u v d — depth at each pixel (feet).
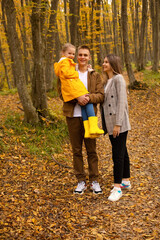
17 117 21.25
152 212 9.14
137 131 22.91
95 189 11.05
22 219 8.82
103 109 10.85
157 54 51.80
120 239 7.68
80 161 11.28
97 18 42.83
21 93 19.30
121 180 10.61
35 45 19.27
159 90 37.68
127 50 38.93
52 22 32.40
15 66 18.88
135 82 39.60
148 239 7.52
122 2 36.58
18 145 16.47
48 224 8.63
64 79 10.21
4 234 7.84
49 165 14.60
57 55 50.88
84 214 9.31
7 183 11.78
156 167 14.10
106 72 10.99
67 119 11.05
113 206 9.86
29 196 10.71
